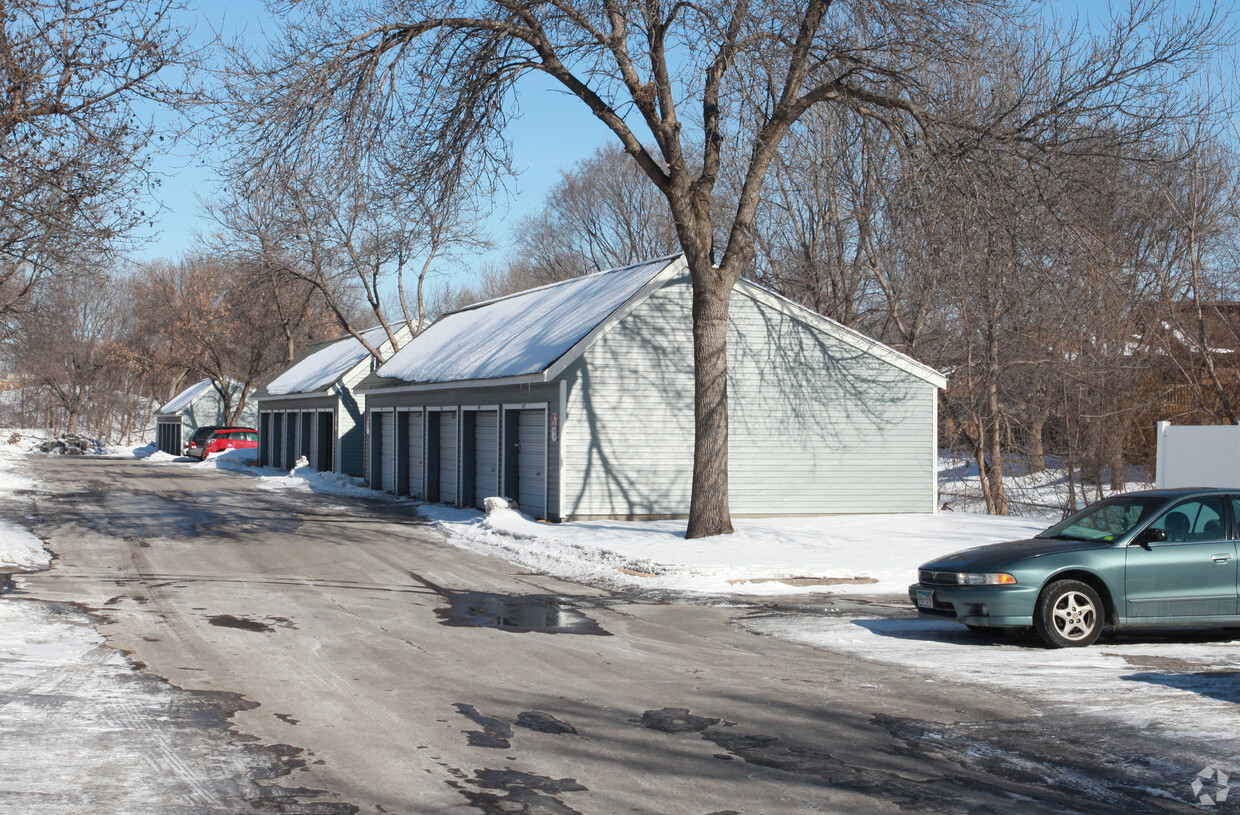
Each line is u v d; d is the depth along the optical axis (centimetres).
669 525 2062
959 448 3853
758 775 594
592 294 2514
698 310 1834
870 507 2367
